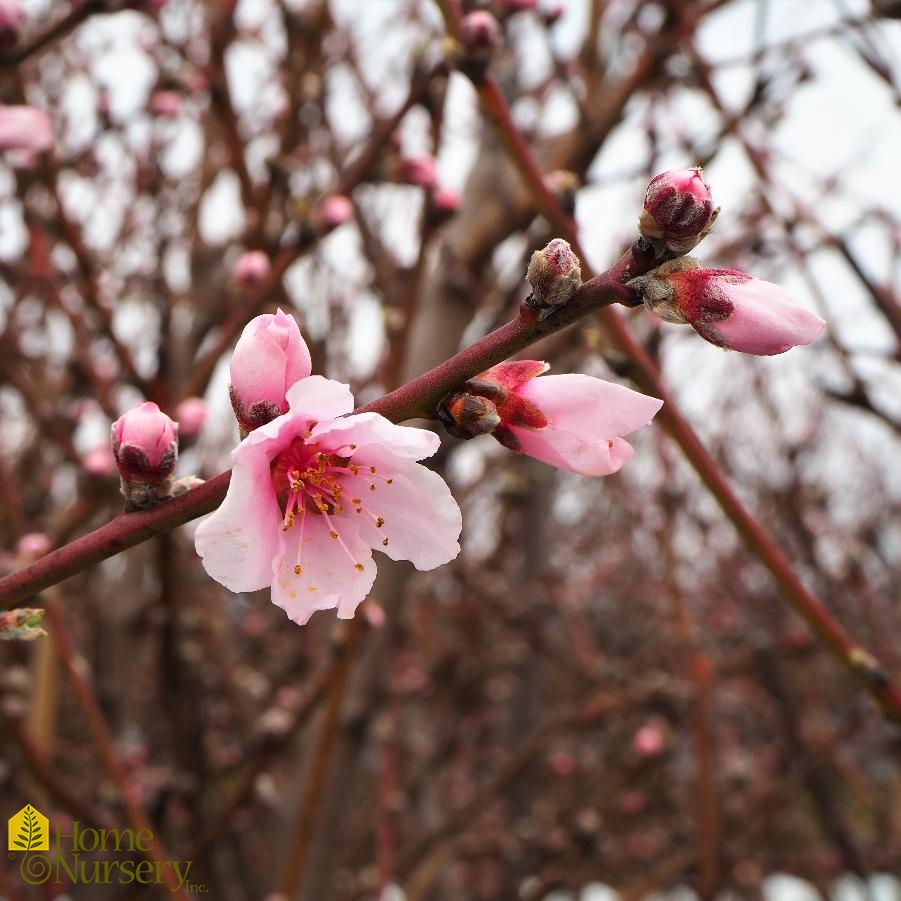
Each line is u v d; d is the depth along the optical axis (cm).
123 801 269
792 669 570
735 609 602
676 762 659
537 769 591
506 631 652
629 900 489
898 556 547
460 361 127
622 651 729
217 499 128
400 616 343
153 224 443
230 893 391
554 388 134
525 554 580
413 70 292
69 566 126
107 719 440
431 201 278
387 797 385
